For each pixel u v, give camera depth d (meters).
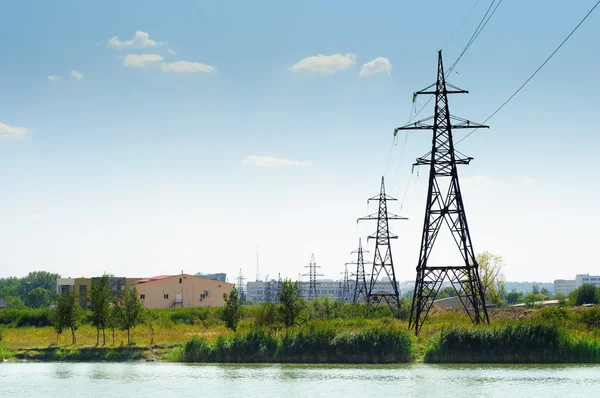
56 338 99.81
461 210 81.88
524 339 73.69
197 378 66.44
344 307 131.88
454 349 74.50
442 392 56.66
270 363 77.00
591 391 56.47
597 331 85.94
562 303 171.62
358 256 185.75
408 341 76.25
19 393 59.38
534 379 62.47
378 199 148.50
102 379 66.81
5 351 86.06
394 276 144.75
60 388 61.66
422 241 84.12
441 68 83.38
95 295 91.69
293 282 92.69
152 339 92.19
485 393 55.94
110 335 102.50
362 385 60.62
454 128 82.81
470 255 82.62
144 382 64.56
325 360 76.62
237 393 57.91
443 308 141.88
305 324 86.00
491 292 184.12
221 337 80.88
